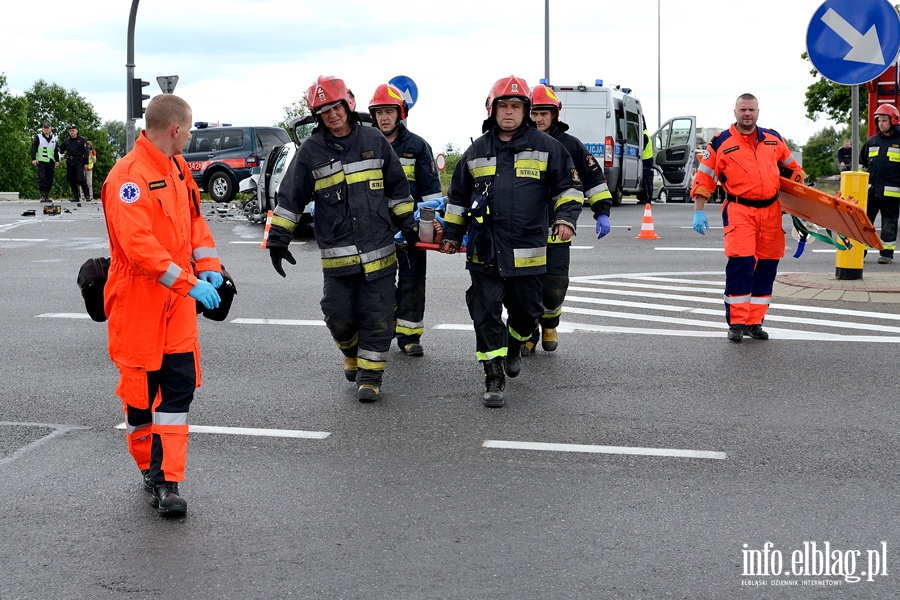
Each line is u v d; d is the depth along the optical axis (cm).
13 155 9419
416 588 399
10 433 617
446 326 963
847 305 1053
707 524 466
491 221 676
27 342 895
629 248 1658
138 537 454
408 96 1728
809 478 528
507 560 425
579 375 761
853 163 1077
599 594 393
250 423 638
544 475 535
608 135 2669
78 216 2375
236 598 392
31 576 414
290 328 957
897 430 615
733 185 870
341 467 551
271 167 2062
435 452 576
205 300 467
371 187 686
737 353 834
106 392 717
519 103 671
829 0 969
